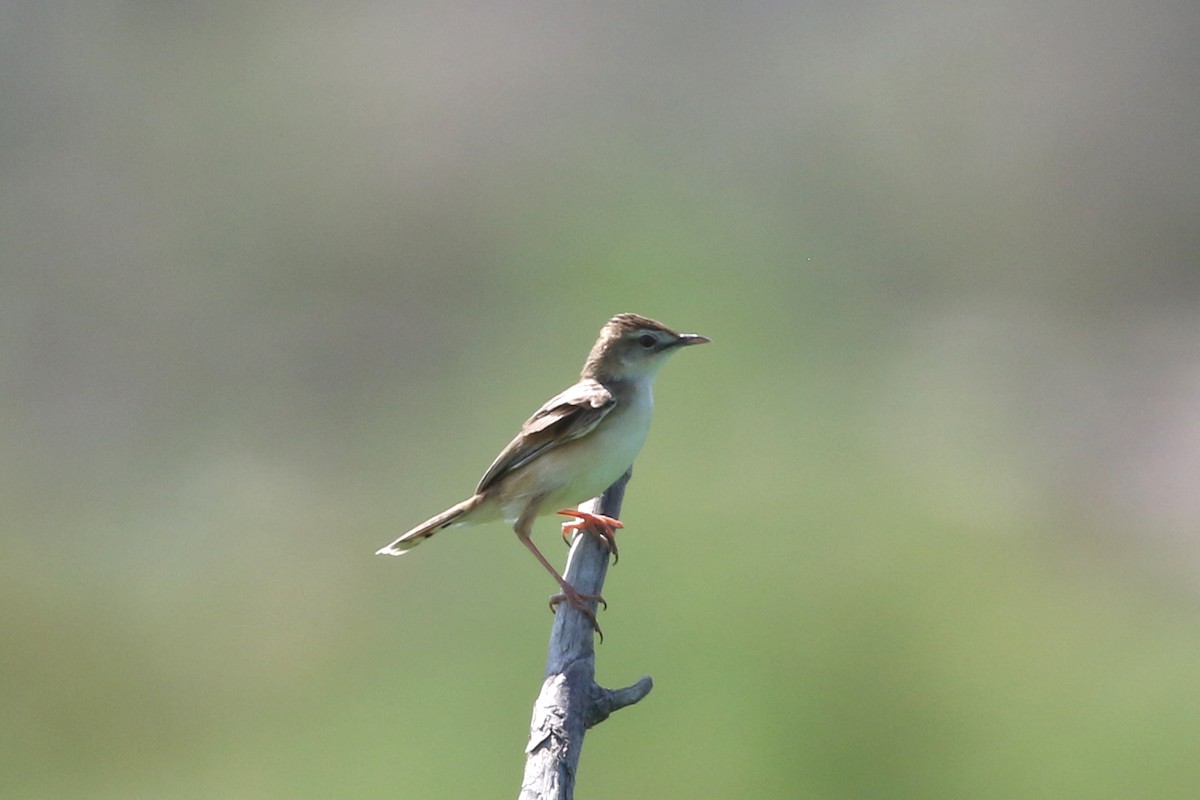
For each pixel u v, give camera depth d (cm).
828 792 971
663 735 995
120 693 1190
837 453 1426
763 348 1714
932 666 1056
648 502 1245
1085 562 1262
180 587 1346
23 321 2075
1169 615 1155
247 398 1888
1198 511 1370
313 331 2059
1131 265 2327
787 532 1202
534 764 503
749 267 1942
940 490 1373
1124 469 1513
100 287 2155
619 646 1066
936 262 2284
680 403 1512
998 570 1197
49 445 1756
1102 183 2414
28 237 2220
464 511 683
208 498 1571
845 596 1120
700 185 2303
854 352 1797
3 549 1409
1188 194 2367
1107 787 945
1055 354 1908
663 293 1808
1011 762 962
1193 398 1694
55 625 1263
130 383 1931
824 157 2423
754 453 1393
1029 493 1410
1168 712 1004
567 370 1716
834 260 2147
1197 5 2483
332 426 1786
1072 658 1072
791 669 1046
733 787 957
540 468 668
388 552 688
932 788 962
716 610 1103
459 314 2083
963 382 1778
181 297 2152
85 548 1423
